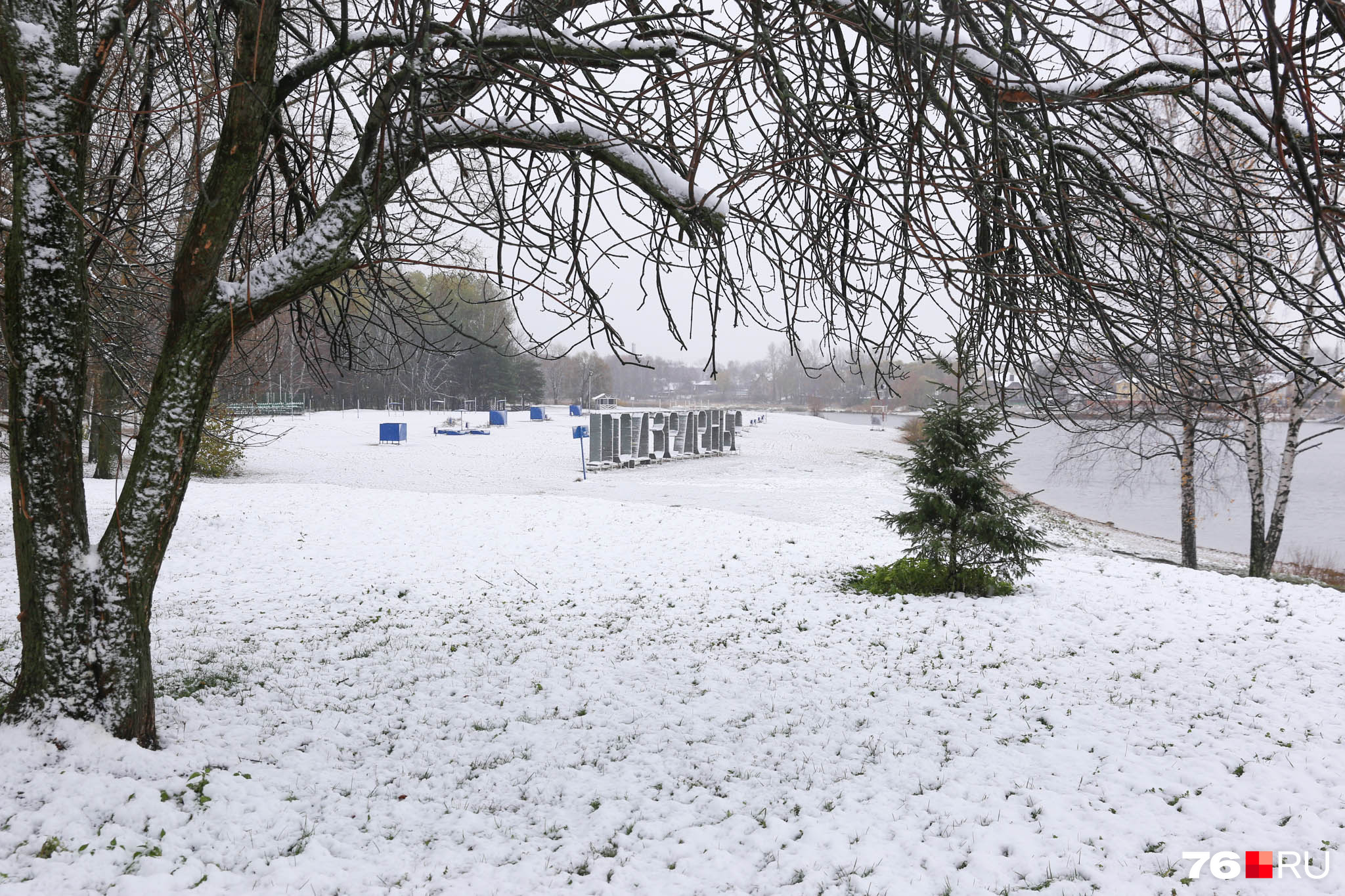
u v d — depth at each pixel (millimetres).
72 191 4656
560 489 27109
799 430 64250
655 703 7641
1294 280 3189
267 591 12078
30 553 4832
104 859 4176
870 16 2674
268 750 5863
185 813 4738
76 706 4922
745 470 34062
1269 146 2957
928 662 8906
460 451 38844
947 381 11523
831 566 14336
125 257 4891
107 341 6668
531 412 65062
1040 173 3533
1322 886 4617
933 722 7195
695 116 3098
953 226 3113
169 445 4945
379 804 5422
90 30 4949
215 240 4645
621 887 4652
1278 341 3395
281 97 4434
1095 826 5344
